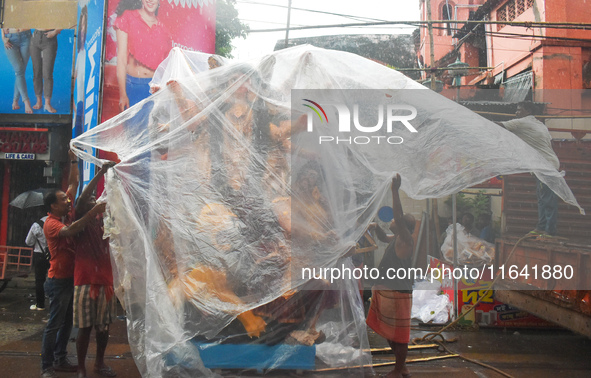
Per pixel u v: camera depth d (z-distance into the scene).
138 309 3.69
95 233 4.01
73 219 4.21
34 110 9.82
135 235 3.77
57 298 4.04
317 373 3.69
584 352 5.06
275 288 3.59
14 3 10.46
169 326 3.49
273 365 3.64
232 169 3.78
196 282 3.54
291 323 3.72
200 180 3.77
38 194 7.38
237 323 3.74
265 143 3.83
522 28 12.58
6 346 5.03
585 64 11.59
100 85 7.28
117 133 4.05
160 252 3.68
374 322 4.26
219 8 12.18
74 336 5.30
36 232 6.90
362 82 3.94
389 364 4.57
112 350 4.86
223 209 3.71
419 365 4.59
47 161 9.86
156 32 8.80
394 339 4.12
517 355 4.95
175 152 3.83
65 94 9.80
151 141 3.98
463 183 3.82
